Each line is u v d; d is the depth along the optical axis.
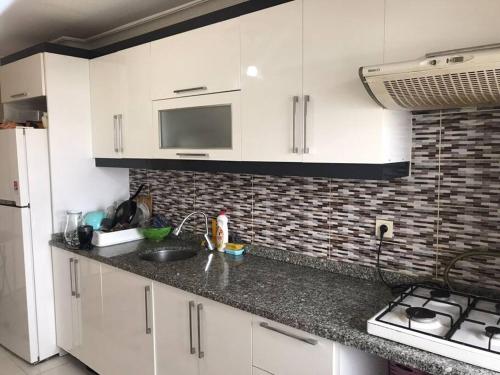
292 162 1.85
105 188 3.08
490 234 1.63
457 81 1.27
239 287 1.86
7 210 2.81
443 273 1.75
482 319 1.41
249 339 1.69
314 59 1.73
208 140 2.21
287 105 1.83
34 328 2.83
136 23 2.93
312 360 1.49
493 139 1.59
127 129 2.65
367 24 1.58
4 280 2.96
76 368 2.85
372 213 1.94
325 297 1.73
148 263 2.25
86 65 2.89
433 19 1.44
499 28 1.31
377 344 1.31
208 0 2.51
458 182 1.69
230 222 2.56
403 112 1.72
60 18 2.84
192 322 1.92
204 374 1.90
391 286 1.84
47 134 2.76
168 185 2.94
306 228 2.19
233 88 2.03
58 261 2.79
